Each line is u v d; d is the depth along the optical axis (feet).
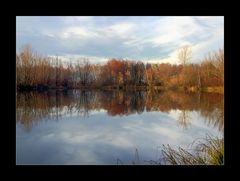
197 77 95.81
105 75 121.08
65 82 112.06
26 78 94.38
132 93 100.58
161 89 117.80
